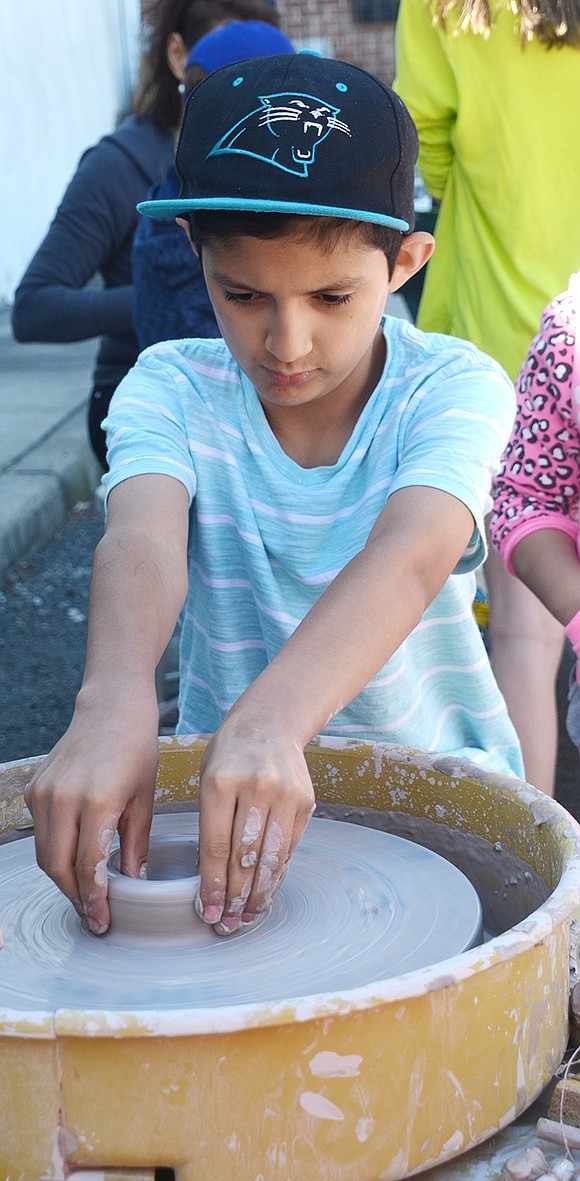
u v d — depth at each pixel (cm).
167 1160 77
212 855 95
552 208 254
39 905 108
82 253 308
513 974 84
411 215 124
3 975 96
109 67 1391
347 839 121
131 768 99
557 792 287
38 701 371
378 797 128
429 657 146
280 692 100
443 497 121
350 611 108
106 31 1377
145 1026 74
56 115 1161
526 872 113
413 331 146
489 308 264
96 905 99
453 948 99
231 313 119
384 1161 80
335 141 111
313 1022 76
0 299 974
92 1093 76
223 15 286
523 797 113
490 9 236
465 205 267
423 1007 79
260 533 141
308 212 108
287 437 143
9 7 1012
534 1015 87
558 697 336
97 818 96
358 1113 78
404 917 105
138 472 133
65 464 570
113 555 121
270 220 109
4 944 99
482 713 152
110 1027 74
